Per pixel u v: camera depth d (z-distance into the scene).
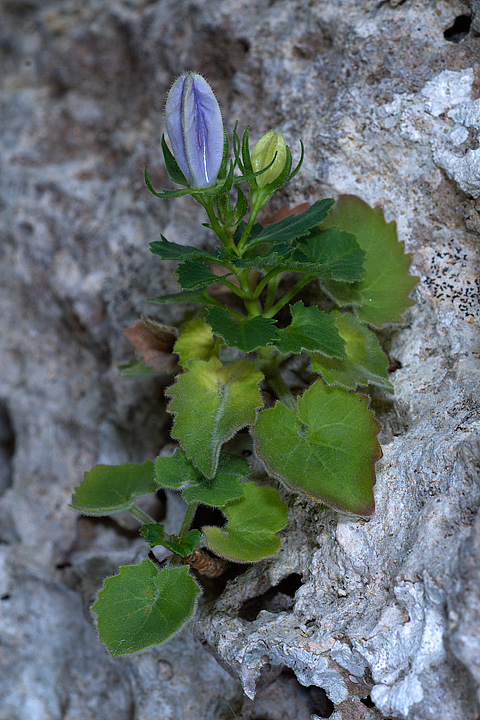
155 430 0.48
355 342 0.41
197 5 0.49
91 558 0.48
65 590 0.49
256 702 0.42
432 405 0.40
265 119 0.46
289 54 0.46
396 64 0.43
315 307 0.40
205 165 0.37
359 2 0.44
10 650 0.48
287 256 0.41
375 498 0.39
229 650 0.39
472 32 0.42
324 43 0.45
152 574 0.39
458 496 0.37
